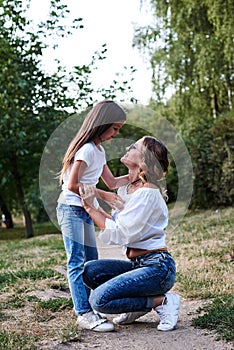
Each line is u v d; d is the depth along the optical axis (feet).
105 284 10.95
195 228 28.71
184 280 15.62
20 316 12.80
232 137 38.27
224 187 38.73
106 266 11.69
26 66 38.86
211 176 39.83
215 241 23.17
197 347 9.87
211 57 45.32
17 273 18.15
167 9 49.32
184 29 48.21
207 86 46.21
